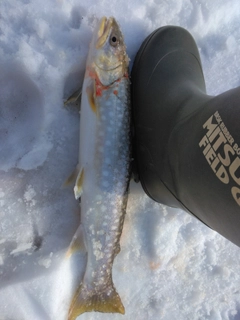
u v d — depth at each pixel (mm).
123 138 363
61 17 373
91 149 351
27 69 357
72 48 378
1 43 352
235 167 225
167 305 437
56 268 386
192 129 289
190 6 443
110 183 357
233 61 474
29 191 384
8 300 370
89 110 348
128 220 424
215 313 455
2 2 354
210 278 454
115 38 348
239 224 230
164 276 438
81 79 388
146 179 377
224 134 241
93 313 404
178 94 358
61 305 388
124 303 419
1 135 372
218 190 244
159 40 405
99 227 360
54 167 390
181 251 442
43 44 365
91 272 371
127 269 423
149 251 430
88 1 387
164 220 434
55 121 382
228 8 456
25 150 375
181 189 301
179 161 298
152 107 372
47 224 391
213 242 456
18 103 376
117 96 357
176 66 399
